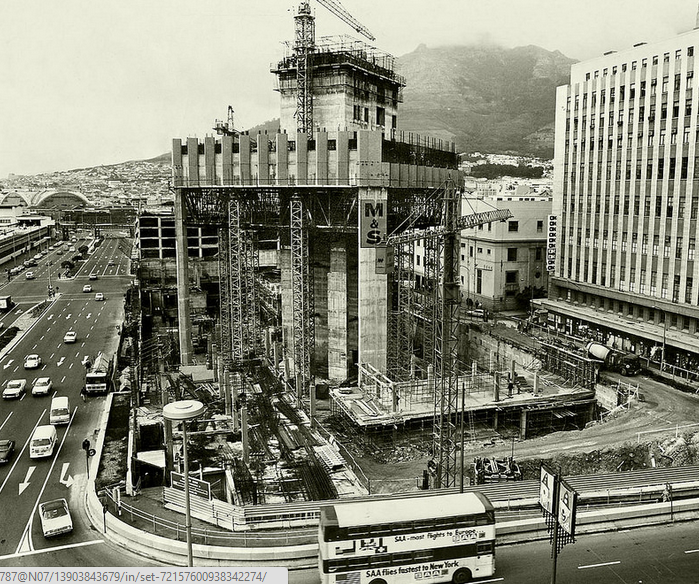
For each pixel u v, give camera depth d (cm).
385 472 5706
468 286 12331
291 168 8056
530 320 10538
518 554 3644
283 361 8531
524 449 5953
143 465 4894
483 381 7744
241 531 3884
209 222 9350
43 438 5466
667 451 5669
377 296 7856
